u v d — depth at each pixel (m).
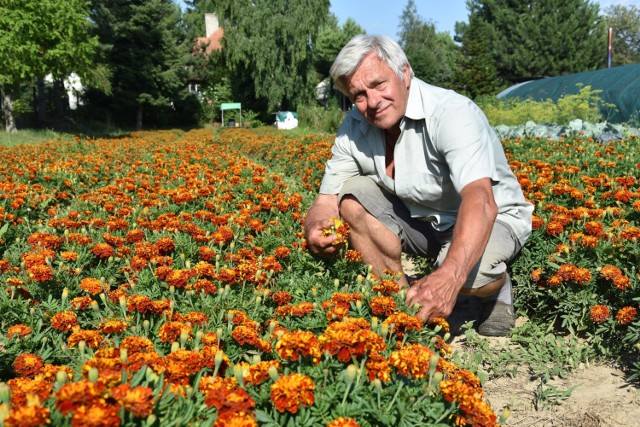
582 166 7.45
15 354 2.66
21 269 3.56
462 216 2.70
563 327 3.72
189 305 3.05
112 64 37.78
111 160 11.23
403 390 1.90
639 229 3.65
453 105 3.09
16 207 5.71
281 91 43.31
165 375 1.90
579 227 4.24
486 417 1.75
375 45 3.09
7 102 26.38
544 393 2.90
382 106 3.14
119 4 38.00
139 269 3.52
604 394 2.93
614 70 21.38
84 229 4.33
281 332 2.41
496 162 3.46
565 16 55.53
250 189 6.54
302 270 3.91
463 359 3.22
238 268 3.28
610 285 3.52
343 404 1.74
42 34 24.95
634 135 11.48
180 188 6.26
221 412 1.63
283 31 42.25
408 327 2.33
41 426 1.43
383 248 3.62
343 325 1.99
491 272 3.29
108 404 1.45
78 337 2.39
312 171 8.88
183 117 45.22
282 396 1.68
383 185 3.60
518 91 27.55
